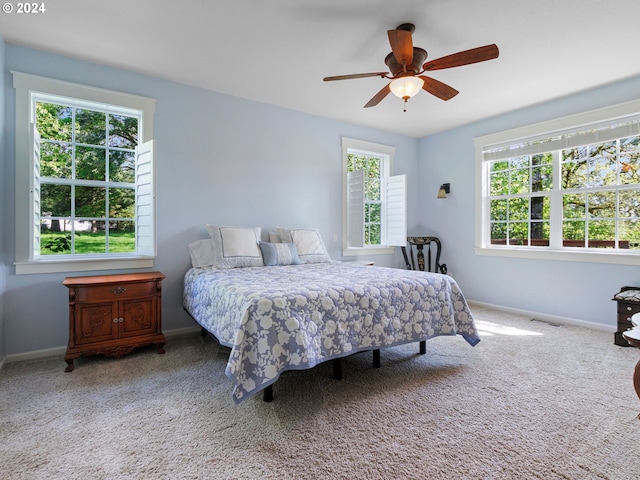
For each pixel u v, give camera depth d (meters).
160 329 2.90
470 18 2.37
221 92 3.69
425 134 5.31
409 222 5.44
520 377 2.40
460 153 4.92
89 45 2.73
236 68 3.13
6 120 2.65
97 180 3.18
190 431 1.73
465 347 3.05
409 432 1.73
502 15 2.34
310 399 2.08
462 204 4.90
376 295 2.37
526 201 4.29
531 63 3.01
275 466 1.47
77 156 3.10
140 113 3.27
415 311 2.56
